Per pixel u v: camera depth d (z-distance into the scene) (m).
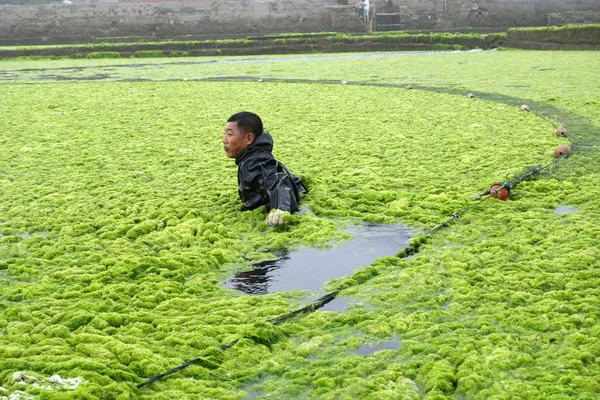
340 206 4.53
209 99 10.58
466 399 2.28
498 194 4.55
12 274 3.45
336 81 13.34
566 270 3.31
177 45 27.08
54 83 14.22
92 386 2.23
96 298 3.11
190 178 5.31
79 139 7.18
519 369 2.43
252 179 4.38
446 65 17.16
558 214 4.23
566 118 7.80
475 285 3.18
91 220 4.32
